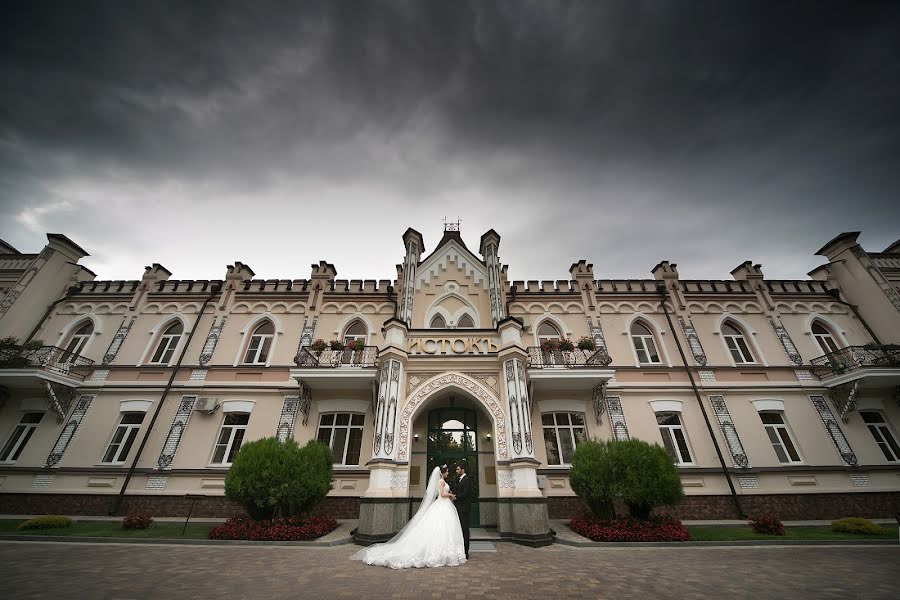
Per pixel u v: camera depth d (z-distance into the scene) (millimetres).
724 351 17219
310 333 17484
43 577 6332
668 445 15148
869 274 17922
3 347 15086
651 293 18391
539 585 6133
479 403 12656
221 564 7516
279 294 18422
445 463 14156
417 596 5516
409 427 12086
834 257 19172
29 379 14938
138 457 14570
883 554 8680
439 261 18469
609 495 10781
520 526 10383
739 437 15211
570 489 13906
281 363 16812
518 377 12430
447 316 17172
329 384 15289
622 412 15539
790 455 15102
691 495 14008
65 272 18875
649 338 17750
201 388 16016
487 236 18516
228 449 15070
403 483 11281
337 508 13719
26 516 13594
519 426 11695
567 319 17844
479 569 7195
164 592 5637
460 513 8391
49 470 14352
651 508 11016
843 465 14602
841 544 9867
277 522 10609
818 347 17344
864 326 17578
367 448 14859
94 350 17219
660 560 8117
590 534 10430
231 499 10766
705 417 15445
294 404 15695
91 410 15664
